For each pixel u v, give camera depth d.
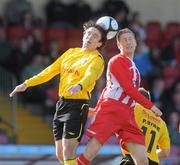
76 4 56.47
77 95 22.78
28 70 48.69
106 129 22.86
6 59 50.75
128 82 22.72
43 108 48.59
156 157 25.62
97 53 23.11
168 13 62.31
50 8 56.09
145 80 52.31
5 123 46.44
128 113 23.08
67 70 23.05
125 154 25.19
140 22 57.09
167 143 26.20
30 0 57.59
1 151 41.19
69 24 55.94
